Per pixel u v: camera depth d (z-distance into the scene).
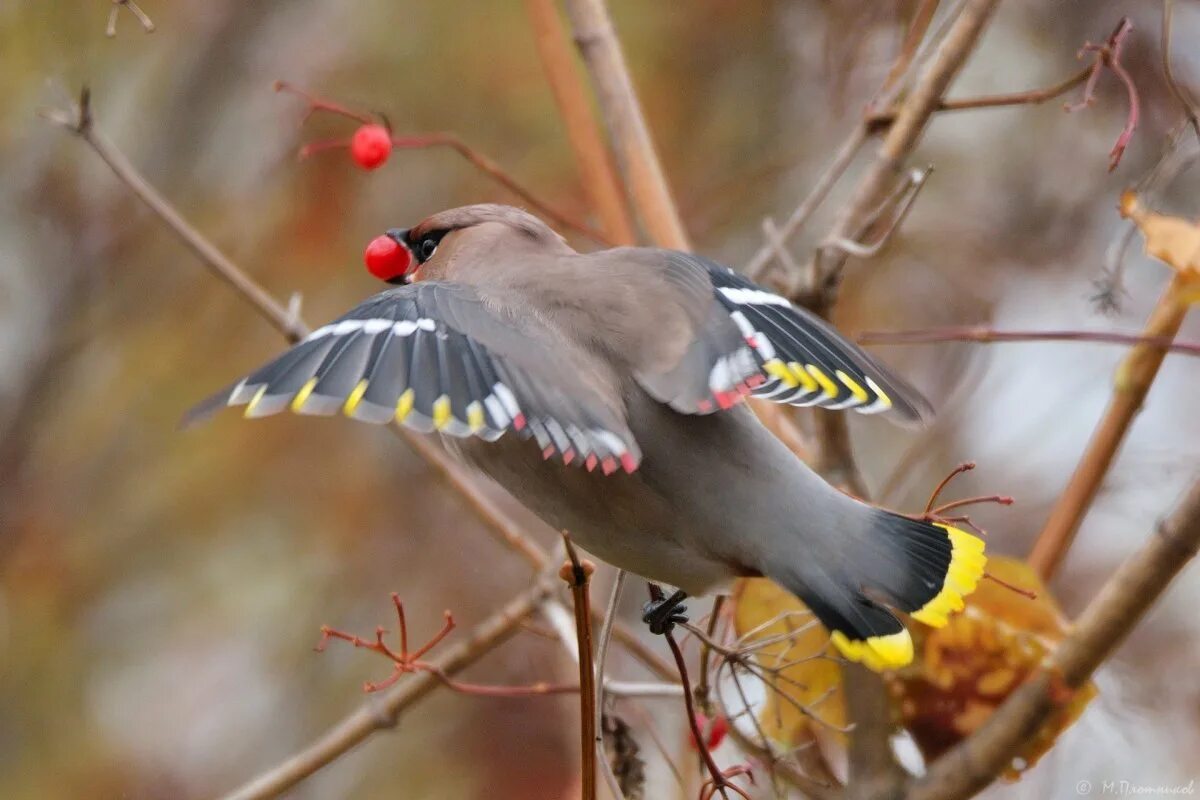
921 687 7.97
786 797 7.79
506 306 6.47
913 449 10.77
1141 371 8.27
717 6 13.58
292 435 14.10
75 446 14.27
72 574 14.07
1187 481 11.67
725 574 6.76
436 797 12.86
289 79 13.95
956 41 8.38
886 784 7.80
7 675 13.82
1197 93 12.10
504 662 13.16
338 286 13.76
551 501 6.76
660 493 6.59
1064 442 12.31
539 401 6.03
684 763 8.68
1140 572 7.14
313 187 13.76
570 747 12.59
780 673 7.83
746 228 13.30
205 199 14.14
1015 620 8.03
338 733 8.91
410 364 5.89
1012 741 7.43
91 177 14.32
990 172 13.05
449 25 13.61
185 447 14.16
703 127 13.52
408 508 13.92
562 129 13.28
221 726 13.73
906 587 6.57
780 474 6.73
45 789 13.59
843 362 6.68
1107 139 12.52
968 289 12.88
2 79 14.01
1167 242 7.60
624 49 13.53
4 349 14.62
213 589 13.97
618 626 9.02
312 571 13.89
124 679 13.93
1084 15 12.66
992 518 12.09
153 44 14.24
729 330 6.64
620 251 7.16
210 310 14.16
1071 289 12.69
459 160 13.43
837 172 8.70
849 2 13.27
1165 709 10.96
